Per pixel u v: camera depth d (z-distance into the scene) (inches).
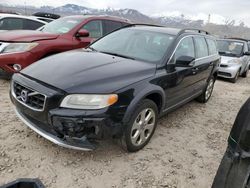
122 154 126.3
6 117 150.1
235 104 243.0
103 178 108.3
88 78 110.7
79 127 102.0
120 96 109.7
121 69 124.0
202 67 188.9
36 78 112.9
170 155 132.0
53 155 118.9
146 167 119.0
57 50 212.1
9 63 191.3
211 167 127.0
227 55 376.8
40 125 112.9
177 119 182.4
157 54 146.9
